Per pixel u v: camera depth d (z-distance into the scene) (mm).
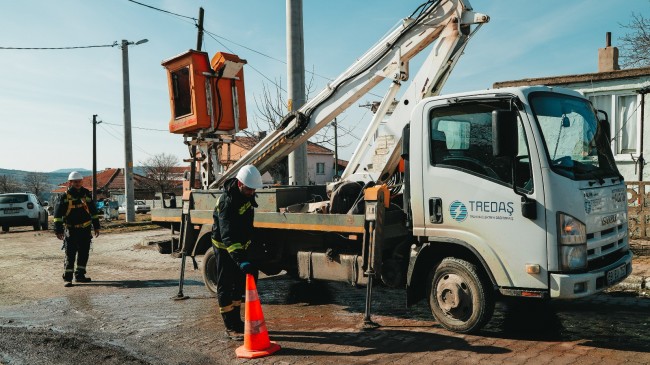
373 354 5020
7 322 6926
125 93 23562
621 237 5672
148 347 5559
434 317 5793
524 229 5043
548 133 5152
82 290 9133
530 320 6062
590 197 5117
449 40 6551
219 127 8703
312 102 8055
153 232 19484
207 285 8016
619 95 12406
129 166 23859
